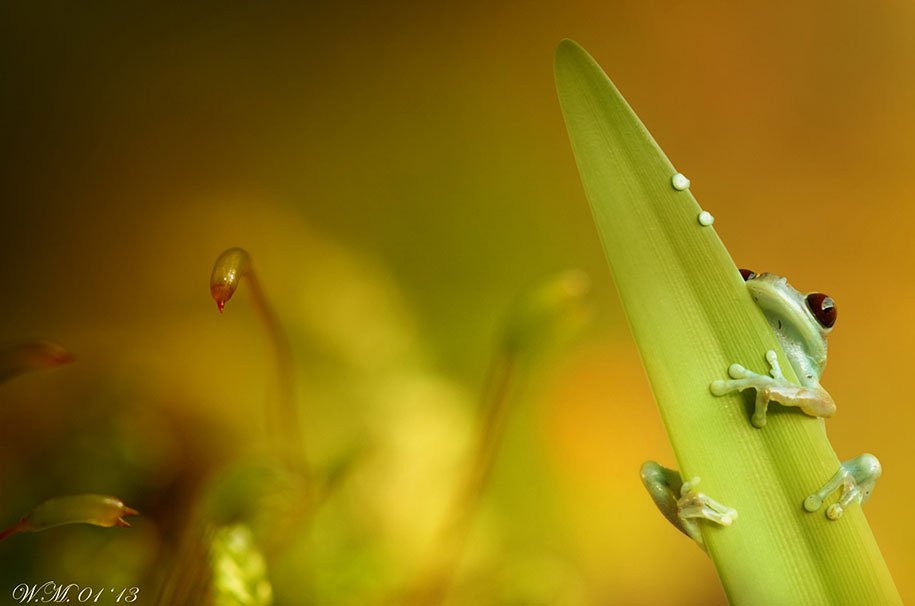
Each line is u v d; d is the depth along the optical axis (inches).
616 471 16.7
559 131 20.8
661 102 22.2
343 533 13.3
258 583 12.2
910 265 20.4
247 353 15.8
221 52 20.5
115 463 13.3
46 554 12.7
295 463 12.9
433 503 13.9
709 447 10.9
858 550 10.9
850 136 22.1
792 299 11.3
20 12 19.1
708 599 15.4
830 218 21.1
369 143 20.1
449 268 18.6
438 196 19.6
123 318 16.5
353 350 16.1
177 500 13.3
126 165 18.8
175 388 14.5
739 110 22.3
